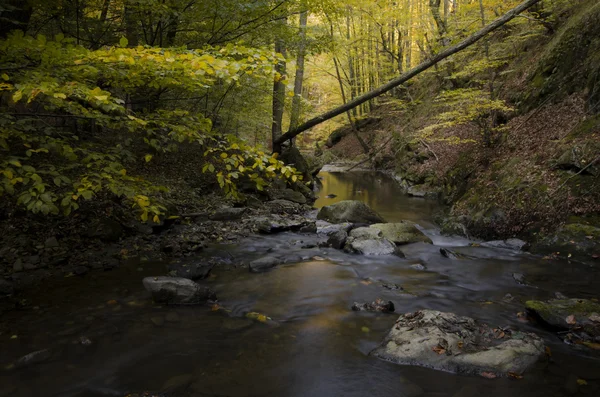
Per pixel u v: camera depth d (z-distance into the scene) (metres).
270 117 15.52
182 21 7.91
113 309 4.48
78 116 3.69
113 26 7.46
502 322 4.29
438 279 5.79
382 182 19.61
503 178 9.16
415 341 3.63
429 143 17.31
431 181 15.16
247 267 6.21
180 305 4.66
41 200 3.20
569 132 8.52
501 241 7.63
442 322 3.96
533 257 6.75
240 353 3.65
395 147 23.09
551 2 12.19
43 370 3.32
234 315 4.46
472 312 4.57
